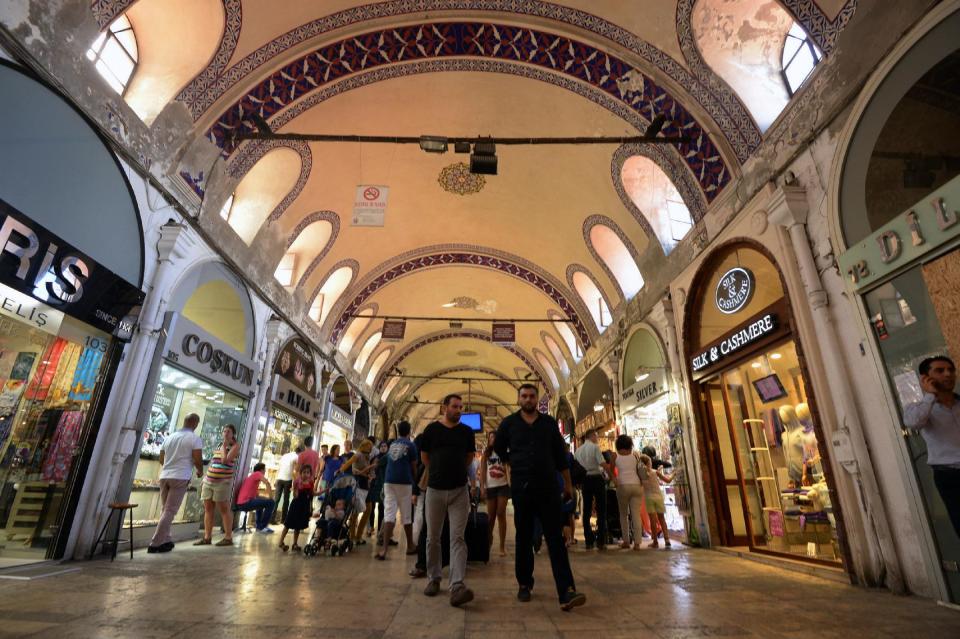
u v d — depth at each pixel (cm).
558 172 947
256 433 853
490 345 2075
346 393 1603
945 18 334
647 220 815
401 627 253
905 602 325
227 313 797
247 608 284
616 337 1053
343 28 649
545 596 336
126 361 520
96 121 455
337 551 522
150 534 562
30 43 385
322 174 895
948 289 321
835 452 414
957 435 287
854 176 404
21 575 367
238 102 634
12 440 431
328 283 1219
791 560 491
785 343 507
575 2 626
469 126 848
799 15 457
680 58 594
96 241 468
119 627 238
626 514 644
